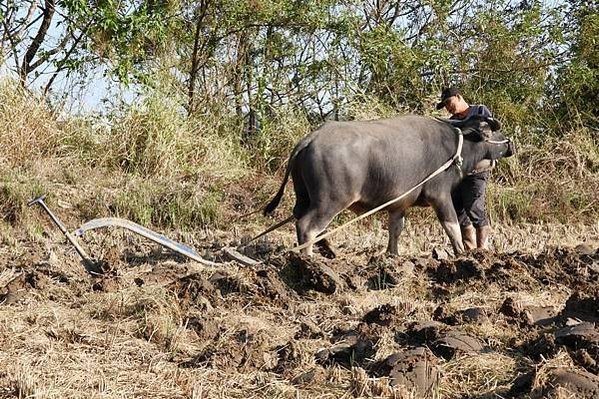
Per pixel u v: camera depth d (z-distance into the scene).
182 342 5.91
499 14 16.62
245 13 15.27
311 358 5.54
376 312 6.34
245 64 16.03
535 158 14.17
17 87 13.23
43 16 15.74
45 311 6.57
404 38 16.97
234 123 15.12
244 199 12.64
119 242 9.92
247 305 6.81
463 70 16.25
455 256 8.36
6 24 15.19
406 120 8.72
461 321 6.07
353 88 15.05
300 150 8.26
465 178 9.41
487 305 6.77
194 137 13.73
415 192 8.66
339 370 5.23
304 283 7.31
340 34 15.41
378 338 5.67
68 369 5.34
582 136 14.50
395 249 9.05
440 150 8.70
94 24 14.51
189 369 5.40
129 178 12.66
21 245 9.65
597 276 7.61
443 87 15.72
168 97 14.29
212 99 15.45
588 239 11.44
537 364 5.04
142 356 5.64
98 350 5.74
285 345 5.70
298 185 8.39
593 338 5.32
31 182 11.62
